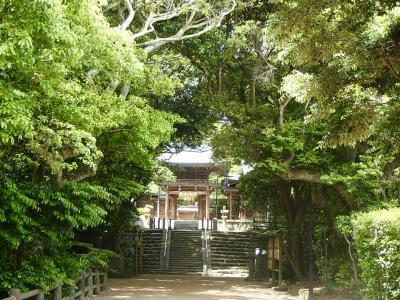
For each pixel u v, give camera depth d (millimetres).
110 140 10953
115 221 20297
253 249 27047
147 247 29703
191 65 18750
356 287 12500
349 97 7793
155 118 11055
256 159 16500
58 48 6074
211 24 15711
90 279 13211
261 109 16719
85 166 10906
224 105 16734
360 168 13633
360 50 7129
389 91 7535
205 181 41562
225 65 18812
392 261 8359
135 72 9008
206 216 41969
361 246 9453
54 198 8781
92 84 9930
